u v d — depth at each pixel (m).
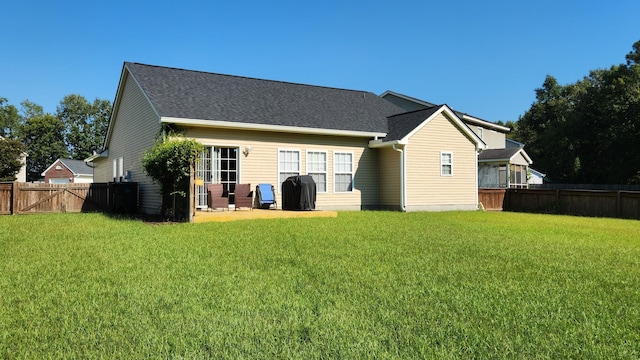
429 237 8.37
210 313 3.50
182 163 10.79
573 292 4.33
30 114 60.31
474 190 18.14
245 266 5.42
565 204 18.33
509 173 27.19
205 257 6.04
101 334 3.02
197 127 13.70
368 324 3.25
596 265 5.82
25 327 3.17
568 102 47.38
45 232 8.81
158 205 13.50
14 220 11.64
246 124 14.11
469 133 17.89
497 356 2.67
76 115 61.91
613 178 38.00
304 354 2.69
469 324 3.26
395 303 3.80
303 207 13.37
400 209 16.38
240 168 14.45
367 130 16.94
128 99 17.22
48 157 58.56
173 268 5.28
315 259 5.88
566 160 42.56
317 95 19.09
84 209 15.78
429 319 3.38
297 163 15.66
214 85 16.39
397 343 2.87
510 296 4.11
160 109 13.02
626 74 37.69
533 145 48.19
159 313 3.49
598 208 17.14
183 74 16.48
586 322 3.36
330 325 3.21
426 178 16.83
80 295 4.02
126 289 4.25
